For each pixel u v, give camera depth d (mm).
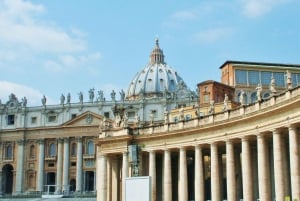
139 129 77125
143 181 46719
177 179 77750
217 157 65562
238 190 70000
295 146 52469
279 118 55000
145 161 76375
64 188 162875
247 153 60594
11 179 179000
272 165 63938
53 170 168375
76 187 163000
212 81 103812
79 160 163875
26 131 173125
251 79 107250
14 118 176500
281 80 107375
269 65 107688
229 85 107188
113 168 79562
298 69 107688
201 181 67000
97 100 167250
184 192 68625
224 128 64125
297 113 52000
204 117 68000
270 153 64438
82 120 165875
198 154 67562
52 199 138500
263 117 57656
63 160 166750
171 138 71562
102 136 80250
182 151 69875
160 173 78188
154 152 74000
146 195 46250
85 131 164750
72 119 166000
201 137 67375
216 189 64750
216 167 65188
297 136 53094
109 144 78562
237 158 70812
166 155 71875
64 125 166875
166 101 156125
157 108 157750
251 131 59719
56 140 169250
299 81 107125
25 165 171875
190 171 80812
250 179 59969
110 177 79062
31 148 173000
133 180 47438
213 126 65250
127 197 47625
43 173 168875
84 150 165000
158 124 74750
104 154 79062
